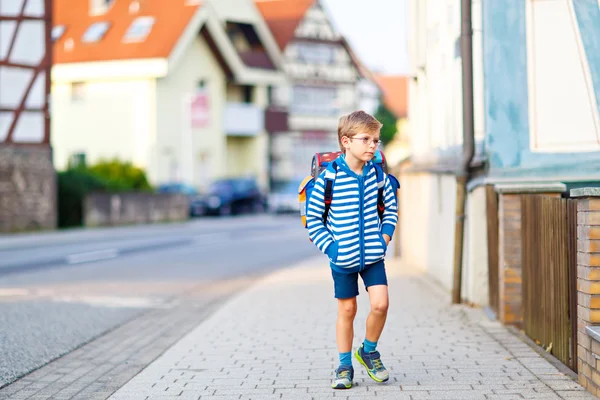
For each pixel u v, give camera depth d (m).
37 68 28.33
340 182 5.64
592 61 9.27
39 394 6.22
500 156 9.37
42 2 28.39
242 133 51.12
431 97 12.94
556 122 9.33
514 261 8.22
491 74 9.37
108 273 15.12
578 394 5.55
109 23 47.19
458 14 10.45
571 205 6.11
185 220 37.69
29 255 18.91
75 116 46.84
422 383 6.00
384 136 67.75
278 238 25.47
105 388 6.39
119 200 33.12
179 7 46.09
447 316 9.04
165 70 44.03
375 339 5.99
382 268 5.86
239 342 7.95
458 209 9.80
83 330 9.14
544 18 9.32
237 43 52.16
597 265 5.51
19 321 9.63
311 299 10.98
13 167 27.55
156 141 45.09
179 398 5.80
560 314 6.50
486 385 5.88
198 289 12.90
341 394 5.74
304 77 58.81
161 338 8.75
